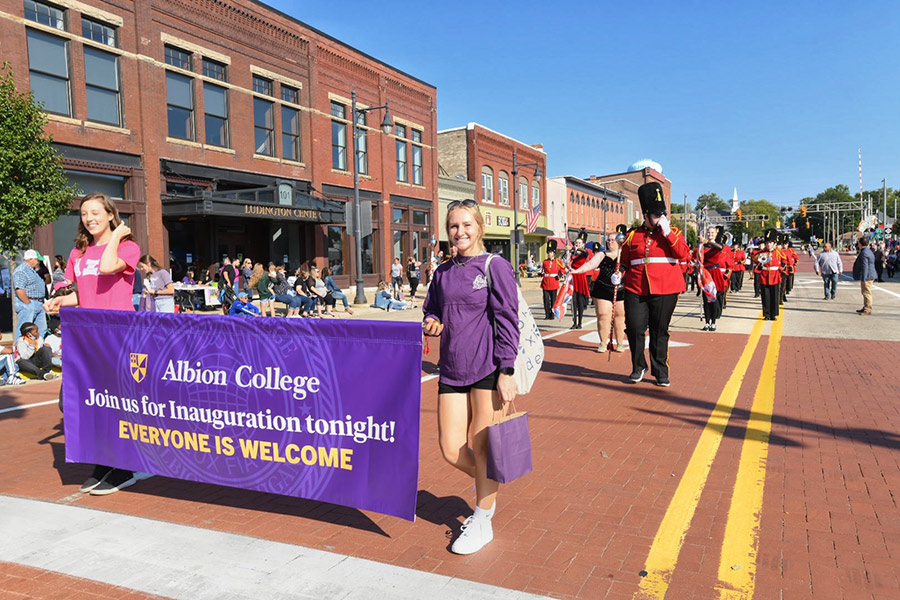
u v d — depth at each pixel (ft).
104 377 14.19
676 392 24.13
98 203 14.75
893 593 9.80
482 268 11.01
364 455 11.63
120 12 57.52
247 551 11.39
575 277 43.70
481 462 11.25
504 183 138.21
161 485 15.28
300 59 79.51
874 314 52.29
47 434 20.58
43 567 10.90
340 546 11.67
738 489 14.17
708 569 10.62
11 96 37.47
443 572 10.62
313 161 81.61
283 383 12.25
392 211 99.81
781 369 28.22
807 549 11.28
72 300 15.67
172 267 63.98
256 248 75.51
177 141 62.69
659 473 15.37
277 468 12.49
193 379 13.12
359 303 74.43
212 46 67.00
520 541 11.80
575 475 15.33
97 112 56.24
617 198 214.90
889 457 16.22
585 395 23.98
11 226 35.40
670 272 24.71
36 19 51.47
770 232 47.75
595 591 9.95
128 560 11.11
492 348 11.03
